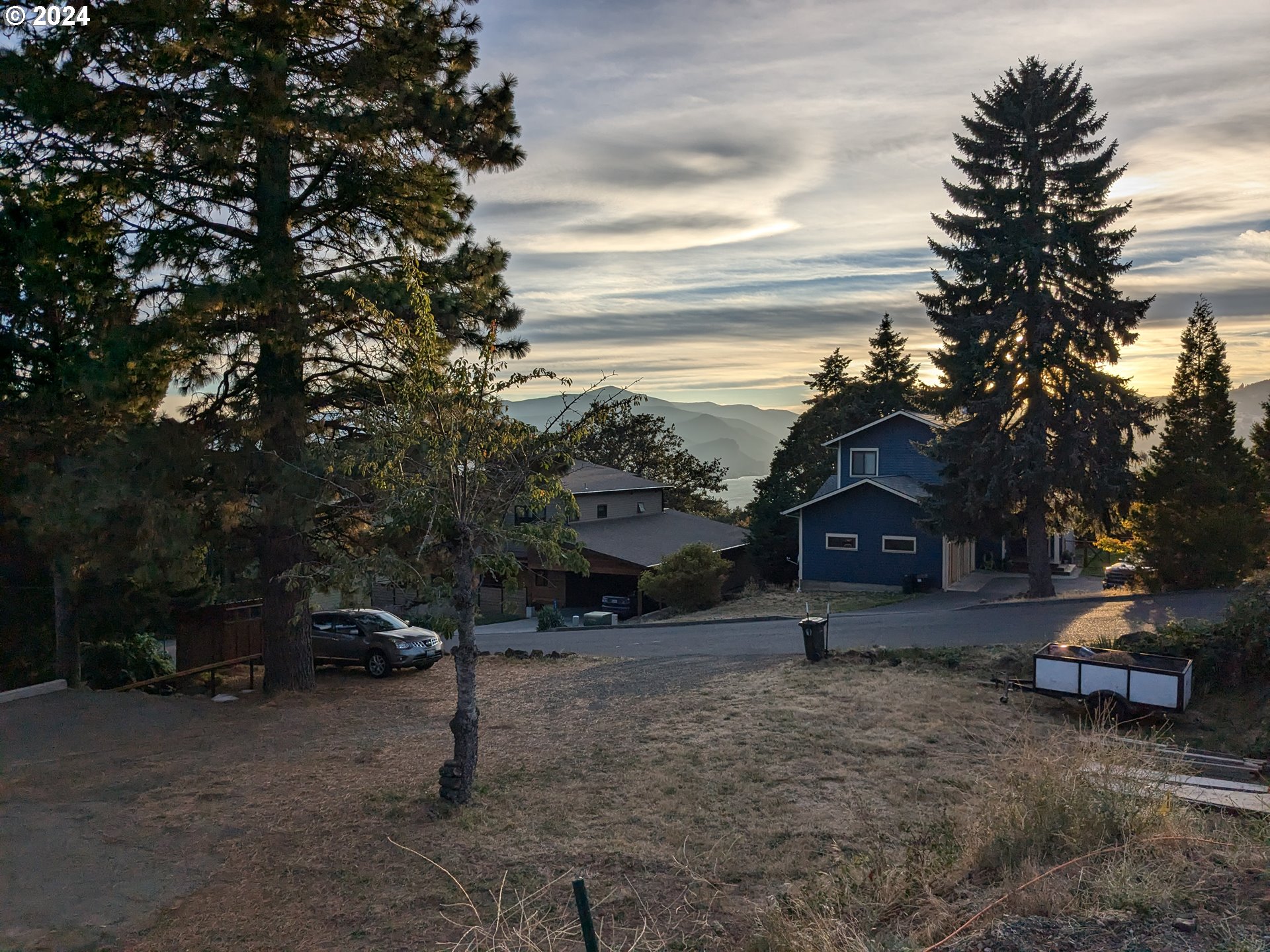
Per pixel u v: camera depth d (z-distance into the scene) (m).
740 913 7.42
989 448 27.67
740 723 13.73
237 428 15.52
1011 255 27.08
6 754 13.47
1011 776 8.32
